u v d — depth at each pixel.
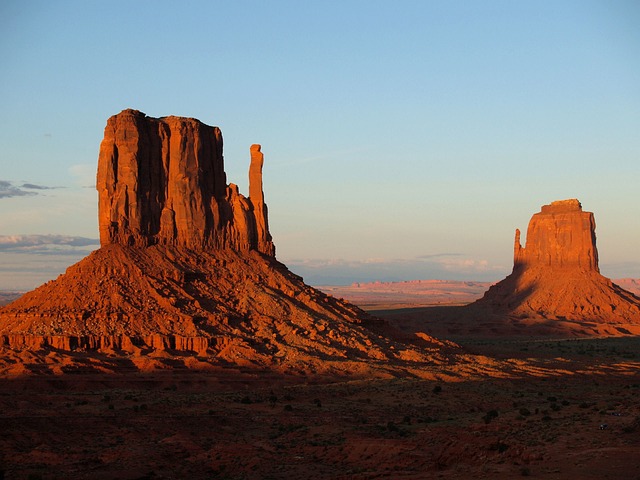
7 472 84.56
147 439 98.75
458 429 94.81
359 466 84.00
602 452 75.31
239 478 82.62
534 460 75.19
